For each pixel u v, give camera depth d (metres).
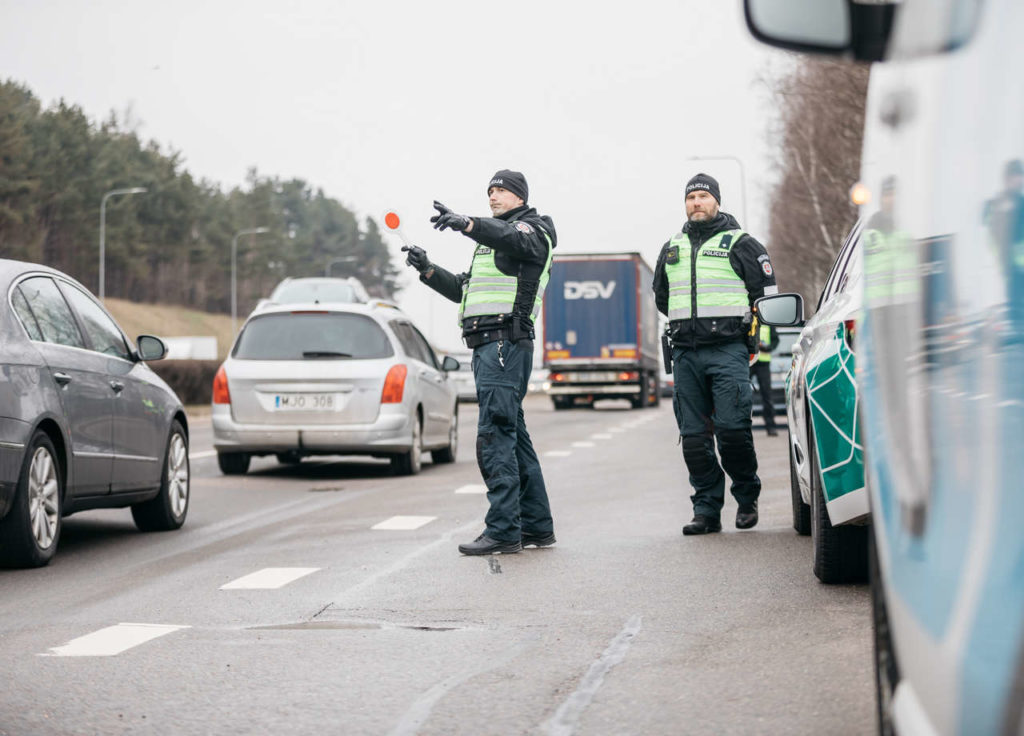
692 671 15.35
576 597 20.48
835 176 115.62
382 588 21.75
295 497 38.75
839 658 15.76
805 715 13.27
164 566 24.86
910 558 7.75
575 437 70.44
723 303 27.44
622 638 17.33
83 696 14.59
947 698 7.01
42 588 22.33
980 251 7.23
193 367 127.69
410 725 13.25
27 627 18.77
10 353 24.14
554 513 32.75
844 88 103.31
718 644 16.81
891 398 8.23
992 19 7.13
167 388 31.38
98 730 13.20
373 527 30.59
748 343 27.70
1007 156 7.06
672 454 54.53
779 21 7.80
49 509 25.12
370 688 14.79
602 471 46.12
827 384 18.78
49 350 25.66
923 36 7.61
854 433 18.20
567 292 118.81
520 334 25.66
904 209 8.04
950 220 7.48
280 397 45.25
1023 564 6.66
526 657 16.28
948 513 7.33
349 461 54.16
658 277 28.33
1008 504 6.84
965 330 7.31
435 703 14.10
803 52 7.86
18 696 14.61
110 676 15.54
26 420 24.09
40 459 24.73
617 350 118.25
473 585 21.84
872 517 8.84
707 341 27.47
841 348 18.67
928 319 7.66
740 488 28.28
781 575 22.14
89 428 26.62
